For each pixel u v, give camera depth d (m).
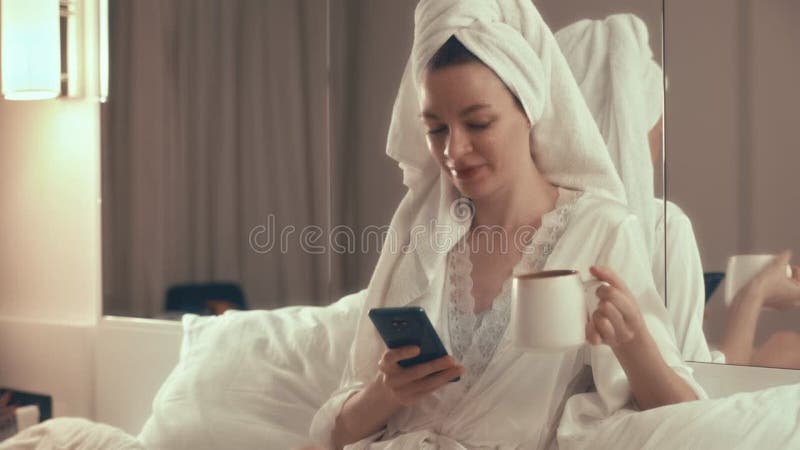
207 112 2.08
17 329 2.46
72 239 2.38
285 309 1.91
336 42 1.86
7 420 2.22
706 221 1.45
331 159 1.88
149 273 2.22
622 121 1.52
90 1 2.29
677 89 1.47
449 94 1.43
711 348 1.46
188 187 2.13
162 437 1.73
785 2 1.37
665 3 1.47
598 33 1.54
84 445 1.59
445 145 1.47
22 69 2.27
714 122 1.44
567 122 1.42
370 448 1.42
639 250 1.42
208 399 1.75
